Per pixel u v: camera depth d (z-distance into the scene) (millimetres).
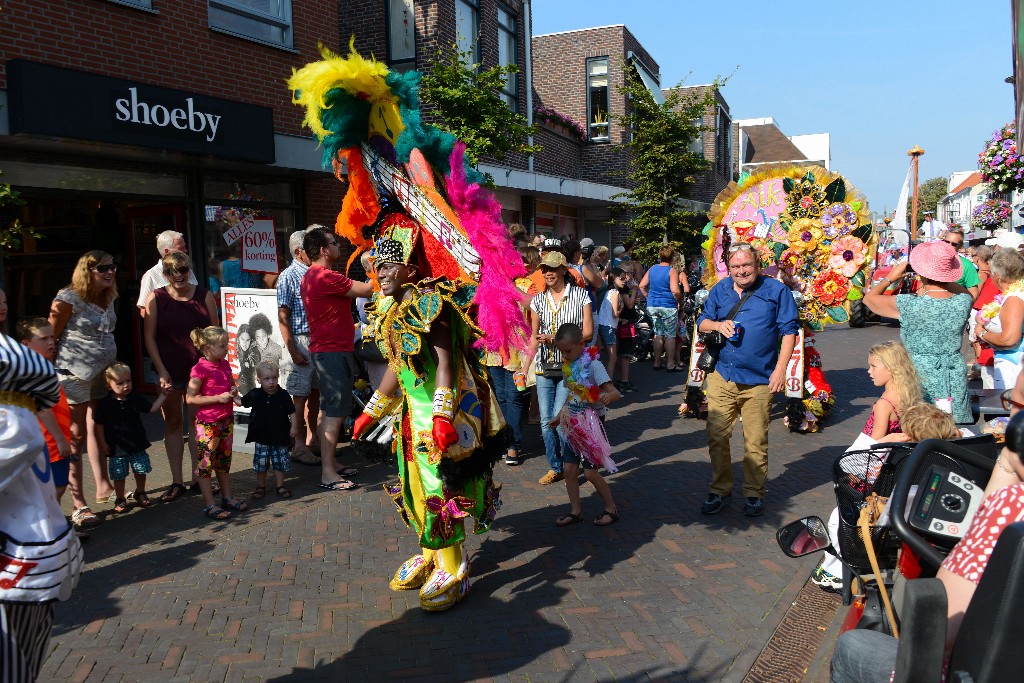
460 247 3619
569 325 5137
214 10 9469
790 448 7488
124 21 8352
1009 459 2033
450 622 3895
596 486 5309
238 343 7188
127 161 9039
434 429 3707
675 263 12273
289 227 11117
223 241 10148
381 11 13633
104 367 5379
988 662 1613
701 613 3979
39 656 2590
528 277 6672
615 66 20531
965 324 5383
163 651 3592
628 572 4508
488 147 9859
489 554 4816
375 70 3805
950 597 1875
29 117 7203
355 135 4156
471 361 4098
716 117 28172
